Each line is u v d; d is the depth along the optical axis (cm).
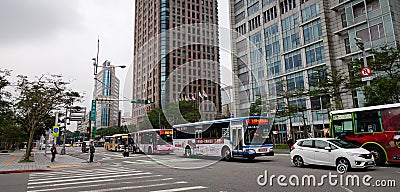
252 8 4903
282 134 4128
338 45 3612
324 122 3578
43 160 2328
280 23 4409
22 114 2616
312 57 3897
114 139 4050
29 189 850
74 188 851
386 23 3006
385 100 1925
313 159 1286
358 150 1162
